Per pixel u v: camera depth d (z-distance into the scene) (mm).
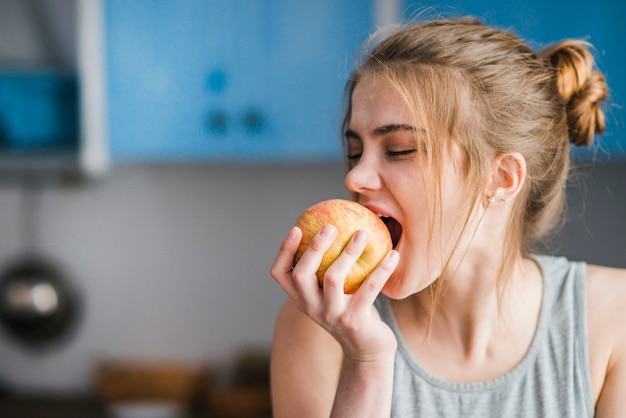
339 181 2891
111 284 2984
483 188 1100
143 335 2975
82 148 2529
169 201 2955
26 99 2609
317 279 1020
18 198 3002
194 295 2955
